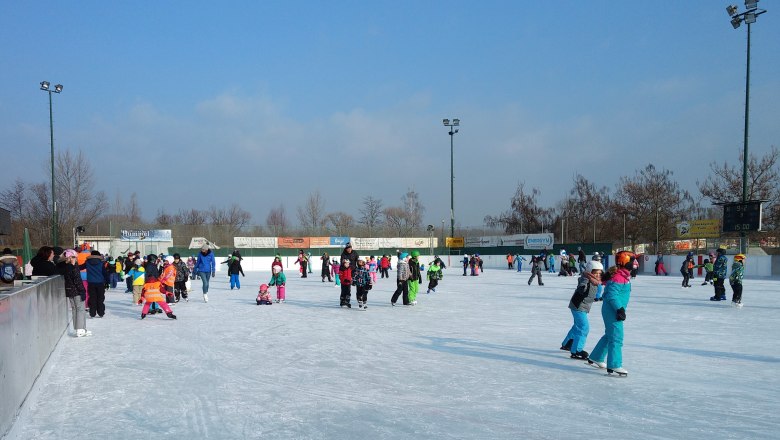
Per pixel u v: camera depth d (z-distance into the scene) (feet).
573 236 221.66
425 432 18.54
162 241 173.58
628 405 21.83
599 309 56.85
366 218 244.83
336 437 18.03
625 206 204.95
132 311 54.75
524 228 237.04
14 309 19.61
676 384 25.23
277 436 18.12
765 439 17.94
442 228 196.54
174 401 22.33
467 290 82.99
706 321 47.44
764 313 53.21
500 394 23.45
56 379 26.05
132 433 18.43
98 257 49.39
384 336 39.06
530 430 18.76
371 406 21.66
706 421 19.80
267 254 172.35
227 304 62.18
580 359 30.78
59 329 34.58
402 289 60.23
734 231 110.63
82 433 18.42
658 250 141.18
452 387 24.64
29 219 188.34
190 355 31.99
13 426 18.35
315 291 81.76
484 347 34.73
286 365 29.27
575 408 21.40
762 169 162.20
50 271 37.52
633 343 36.37
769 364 29.73
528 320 48.01
